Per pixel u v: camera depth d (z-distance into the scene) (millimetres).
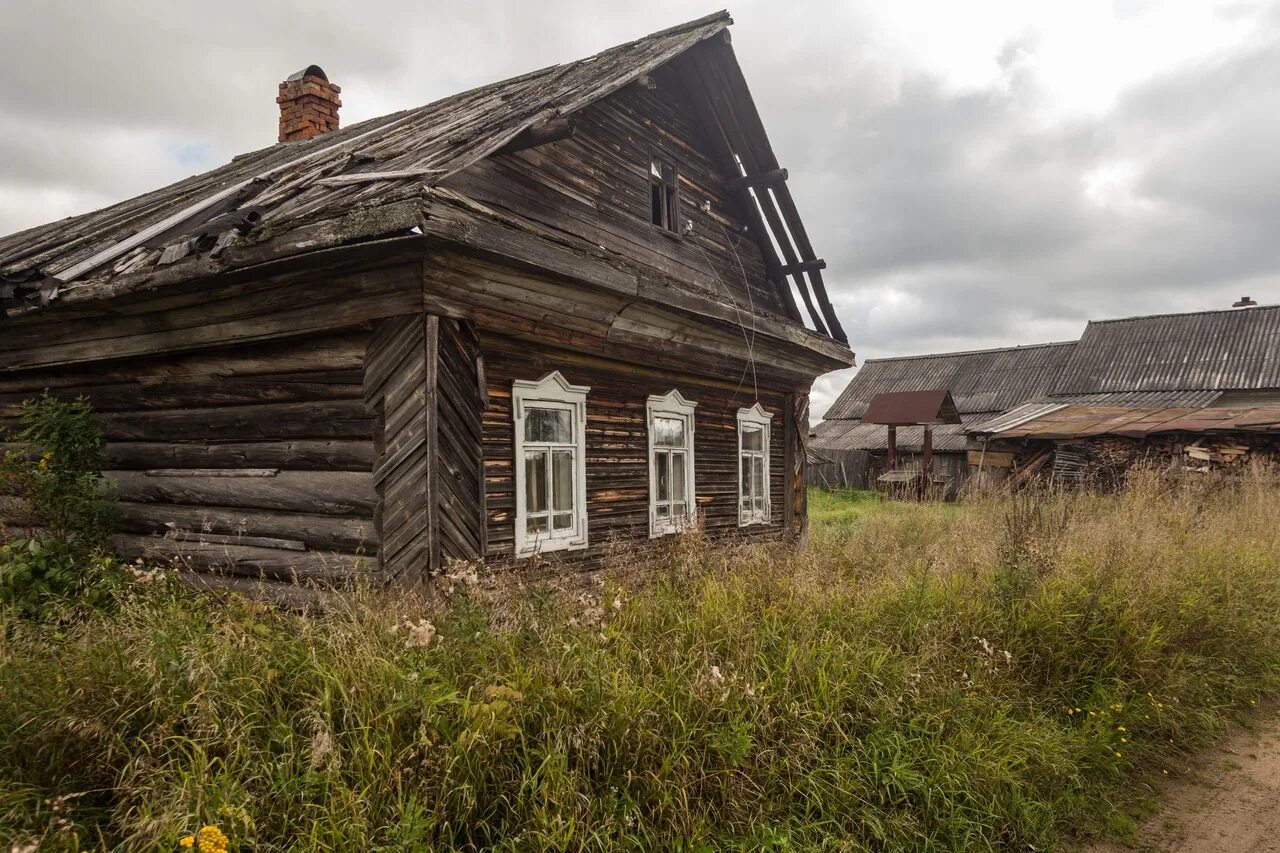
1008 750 3721
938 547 7230
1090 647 4883
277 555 5133
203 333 5250
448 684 3072
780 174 8250
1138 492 9945
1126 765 4059
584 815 2738
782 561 6402
